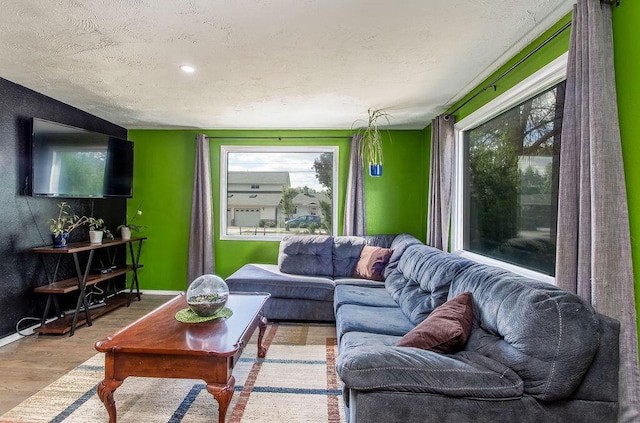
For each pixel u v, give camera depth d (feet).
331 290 11.76
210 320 7.13
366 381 4.38
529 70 7.32
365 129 15.08
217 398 5.70
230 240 15.56
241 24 6.51
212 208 15.44
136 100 11.37
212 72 8.90
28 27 6.62
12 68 8.74
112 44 7.35
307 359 9.05
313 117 13.35
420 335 5.44
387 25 6.57
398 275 10.70
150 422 6.35
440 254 8.72
